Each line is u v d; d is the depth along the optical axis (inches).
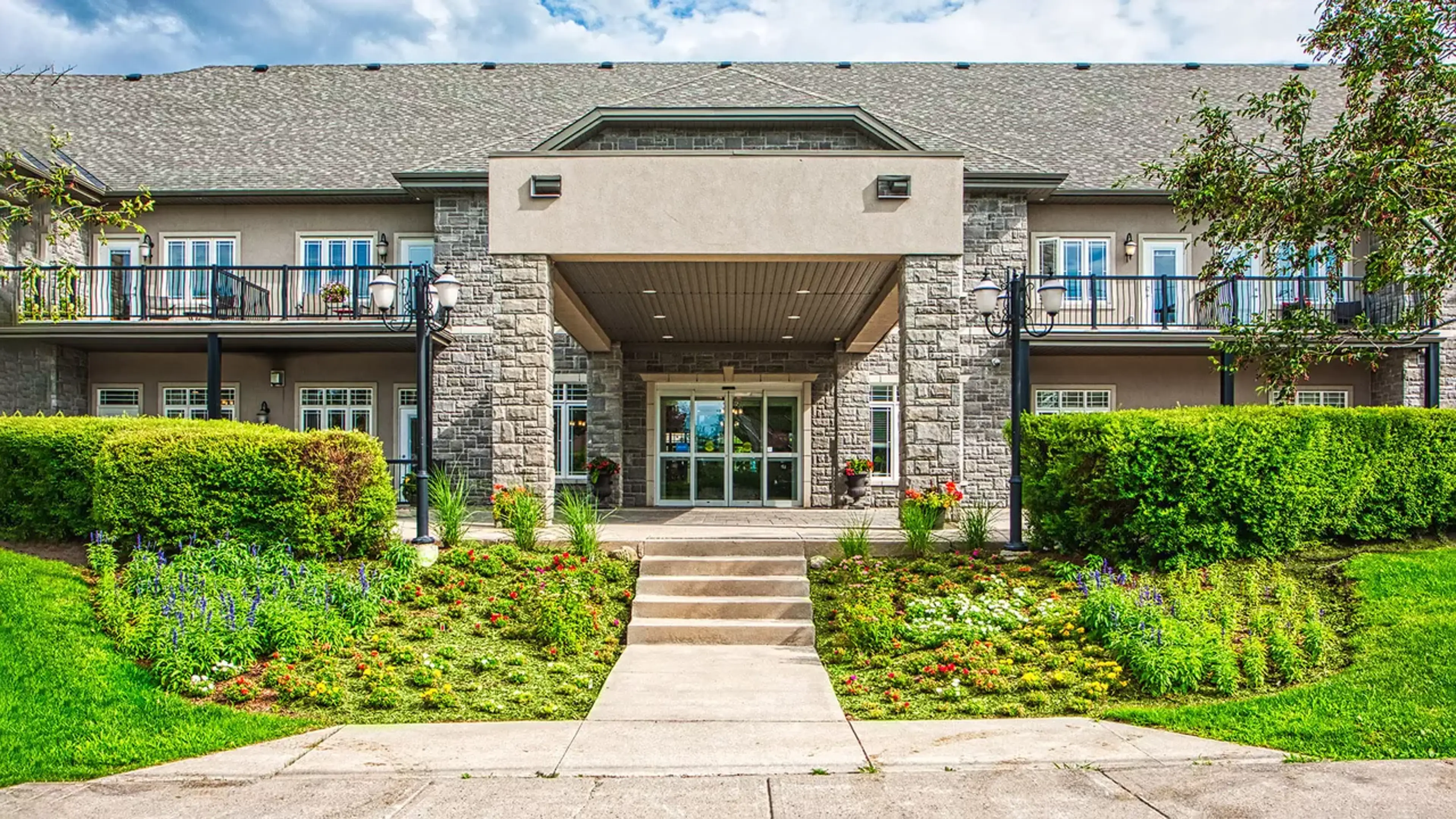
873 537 376.2
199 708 208.5
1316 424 326.6
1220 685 219.6
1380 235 319.6
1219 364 384.2
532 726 205.2
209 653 228.8
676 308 537.6
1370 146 317.1
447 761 179.6
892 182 403.2
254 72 799.7
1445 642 230.4
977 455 593.0
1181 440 316.2
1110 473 317.4
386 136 697.0
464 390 605.0
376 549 329.1
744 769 175.6
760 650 285.1
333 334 546.6
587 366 673.6
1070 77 781.3
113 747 183.3
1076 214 619.8
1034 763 176.2
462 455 603.5
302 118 723.4
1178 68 792.3
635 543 350.0
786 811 154.8
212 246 634.8
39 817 151.5
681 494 682.2
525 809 156.0
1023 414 367.9
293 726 201.9
